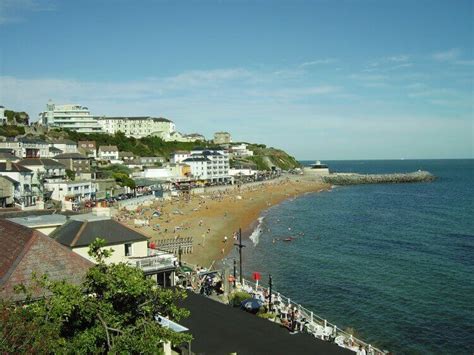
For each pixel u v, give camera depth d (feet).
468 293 178.81
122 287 59.88
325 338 120.26
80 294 57.16
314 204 503.20
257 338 88.69
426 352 128.88
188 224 323.98
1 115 601.62
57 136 618.03
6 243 86.33
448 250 258.37
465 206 470.39
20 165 357.00
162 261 123.75
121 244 119.44
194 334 89.04
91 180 419.54
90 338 55.36
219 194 526.98
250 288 156.46
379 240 290.76
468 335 139.85
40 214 139.23
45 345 48.98
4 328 47.85
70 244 109.40
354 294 178.19
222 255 243.81
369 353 119.24
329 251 257.34
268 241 285.64
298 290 183.42
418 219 383.65
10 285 70.54
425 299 172.14
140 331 60.13
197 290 141.28
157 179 578.66
